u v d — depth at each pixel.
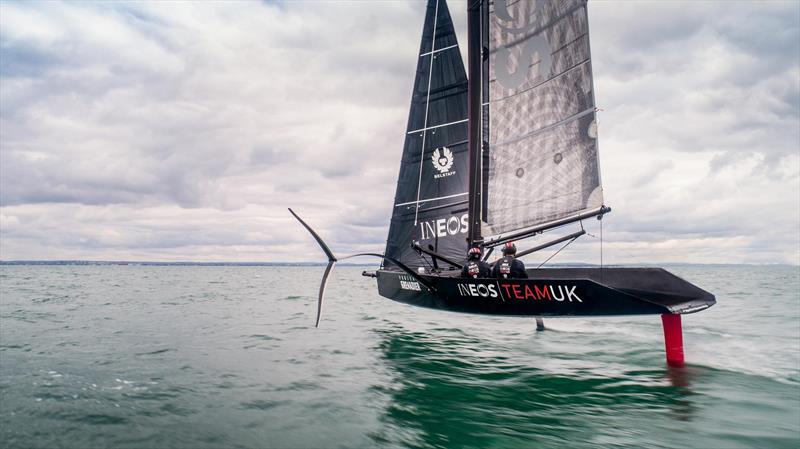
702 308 5.66
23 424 4.50
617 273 6.96
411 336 9.88
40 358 7.29
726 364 6.97
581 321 12.20
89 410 4.90
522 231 8.11
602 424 4.54
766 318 12.30
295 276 67.56
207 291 25.34
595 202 7.20
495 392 5.64
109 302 17.30
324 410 4.97
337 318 13.04
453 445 4.07
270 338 9.38
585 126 7.32
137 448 3.98
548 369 6.79
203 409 4.98
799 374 6.36
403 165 12.27
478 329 10.97
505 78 8.45
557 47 7.71
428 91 11.95
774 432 4.29
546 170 7.82
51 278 45.94
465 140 11.19
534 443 4.11
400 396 5.47
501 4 8.55
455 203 11.26
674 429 4.41
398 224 12.30
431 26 12.01
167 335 9.60
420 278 7.63
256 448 4.00
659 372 6.54
